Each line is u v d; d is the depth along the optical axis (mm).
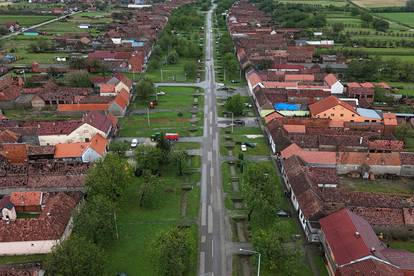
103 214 81062
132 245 83500
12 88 172000
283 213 93312
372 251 69688
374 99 171875
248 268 77938
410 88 192375
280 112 154500
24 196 94250
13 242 79750
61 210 86750
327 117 144125
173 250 71562
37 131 128750
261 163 108688
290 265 72625
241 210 96188
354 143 121750
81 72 192375
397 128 134000
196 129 141875
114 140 133250
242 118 152750
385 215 86938
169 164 115812
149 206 97250
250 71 196375
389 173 111688
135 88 184125
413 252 82062
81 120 135125
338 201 92125
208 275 76000
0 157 114562
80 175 103000
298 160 107562
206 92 182500
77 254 67438
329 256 76938
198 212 95250
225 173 112562
